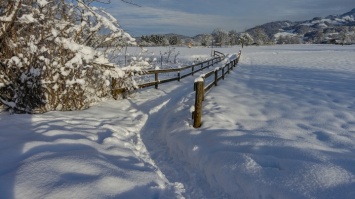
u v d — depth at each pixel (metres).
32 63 5.77
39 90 6.01
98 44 6.85
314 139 4.73
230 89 10.05
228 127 5.31
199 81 5.30
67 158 3.37
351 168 3.37
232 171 3.63
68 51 6.01
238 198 3.41
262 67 21.62
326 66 22.03
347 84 11.57
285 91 9.77
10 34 5.74
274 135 4.83
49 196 2.61
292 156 3.84
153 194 3.08
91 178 3.01
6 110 6.03
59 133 4.38
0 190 2.64
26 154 3.48
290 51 50.28
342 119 6.04
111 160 3.69
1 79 5.71
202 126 5.41
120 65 7.96
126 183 3.09
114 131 5.21
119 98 8.23
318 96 8.75
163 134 5.67
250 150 4.11
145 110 7.31
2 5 5.72
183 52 40.47
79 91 6.57
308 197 2.93
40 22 5.79
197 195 3.52
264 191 3.21
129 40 7.11
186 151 4.68
